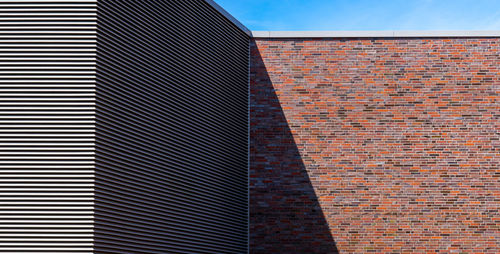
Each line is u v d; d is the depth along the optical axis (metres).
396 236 15.33
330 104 15.85
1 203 9.97
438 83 15.84
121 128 10.91
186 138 13.05
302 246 15.37
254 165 15.74
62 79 10.38
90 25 10.55
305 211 15.50
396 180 15.54
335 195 15.53
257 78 16.03
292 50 16.09
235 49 15.49
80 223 9.96
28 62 10.41
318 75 15.96
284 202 15.56
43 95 10.30
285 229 15.46
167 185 12.28
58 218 9.95
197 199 13.37
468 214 15.38
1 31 10.48
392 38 16.05
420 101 15.80
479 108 15.74
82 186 10.04
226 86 14.93
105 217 10.34
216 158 14.26
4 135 10.16
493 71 15.85
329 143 15.72
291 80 15.98
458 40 15.98
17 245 9.85
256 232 15.50
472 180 15.50
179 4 13.17
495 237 15.27
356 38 16.06
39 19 10.52
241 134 15.52
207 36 14.22
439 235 15.30
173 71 12.73
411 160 15.60
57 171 10.06
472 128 15.69
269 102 15.93
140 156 11.42
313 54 16.05
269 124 15.85
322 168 15.64
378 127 15.73
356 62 15.97
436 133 15.68
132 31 11.49
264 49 16.14
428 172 15.55
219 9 14.81
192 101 13.38
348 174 15.60
